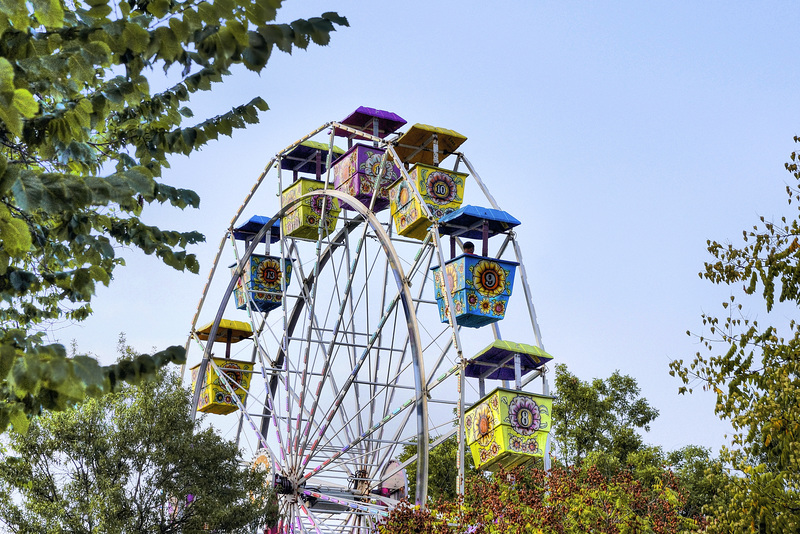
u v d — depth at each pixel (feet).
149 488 84.79
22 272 26.68
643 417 174.60
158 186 29.43
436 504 80.18
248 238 128.98
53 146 24.21
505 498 80.79
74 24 21.94
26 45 21.34
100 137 30.22
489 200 102.22
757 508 43.93
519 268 99.25
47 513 79.36
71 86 22.07
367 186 104.53
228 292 120.88
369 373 107.96
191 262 30.55
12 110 18.29
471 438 92.27
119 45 22.33
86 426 84.48
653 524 84.17
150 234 29.78
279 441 103.35
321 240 106.73
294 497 99.30
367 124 110.42
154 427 86.89
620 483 86.53
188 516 86.22
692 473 148.05
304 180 113.09
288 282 124.88
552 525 77.97
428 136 104.88
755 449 46.50
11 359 17.88
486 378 98.99
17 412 20.79
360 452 97.40
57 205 19.76
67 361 18.19
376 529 86.69
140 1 24.93
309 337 105.09
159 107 28.71
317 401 101.30
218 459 89.56
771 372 46.83
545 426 90.12
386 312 94.12
